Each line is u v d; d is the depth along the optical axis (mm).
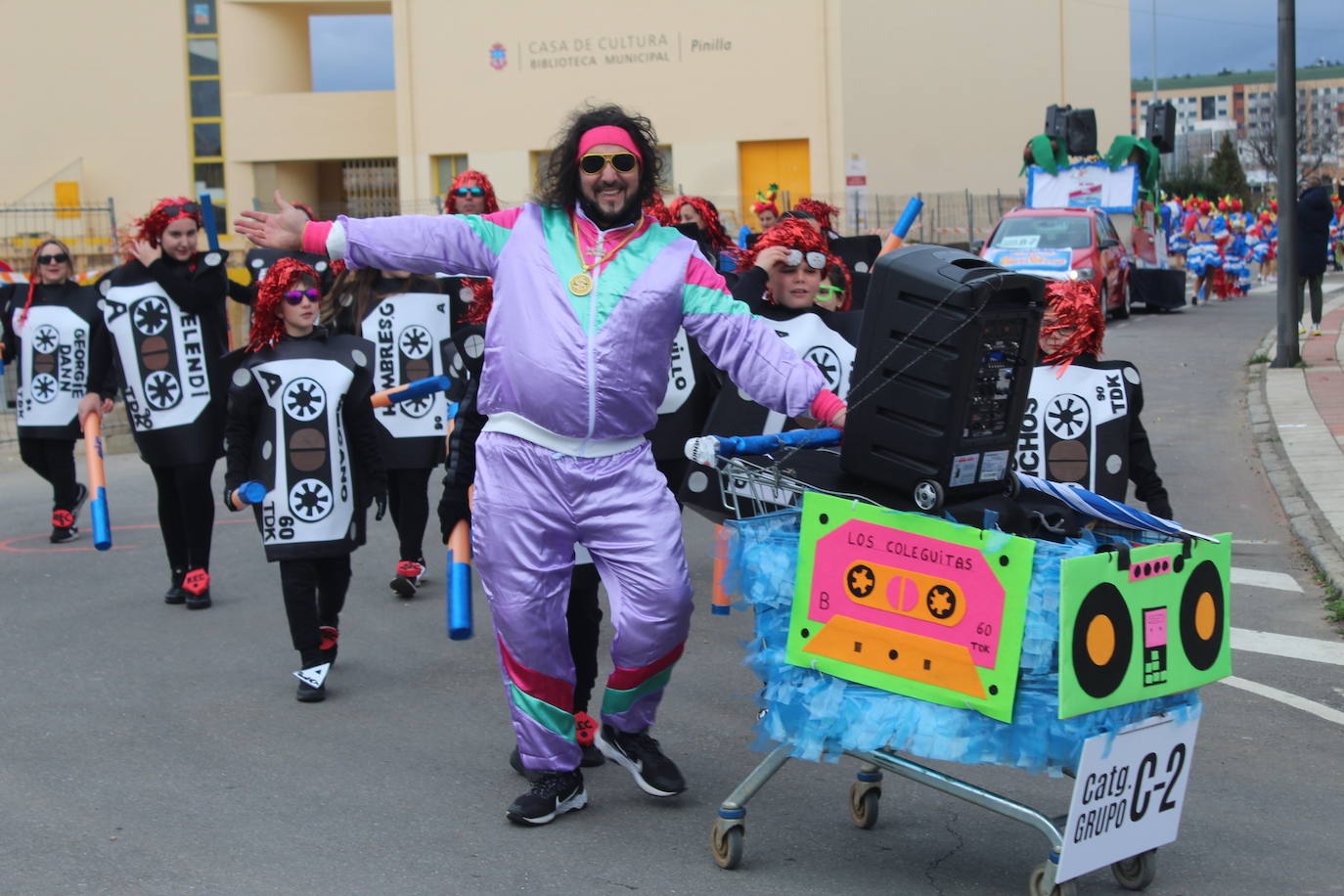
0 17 35969
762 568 4242
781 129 33281
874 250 7895
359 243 4570
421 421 8078
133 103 36000
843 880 4352
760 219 9188
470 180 8031
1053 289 5887
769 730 4277
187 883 4383
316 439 6277
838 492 4199
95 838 4746
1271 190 59406
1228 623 4164
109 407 8023
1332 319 22547
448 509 4969
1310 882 4336
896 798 5059
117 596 8281
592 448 4590
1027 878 4355
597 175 4523
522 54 34031
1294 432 12008
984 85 33969
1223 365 16703
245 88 35906
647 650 4750
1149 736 3971
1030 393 5848
